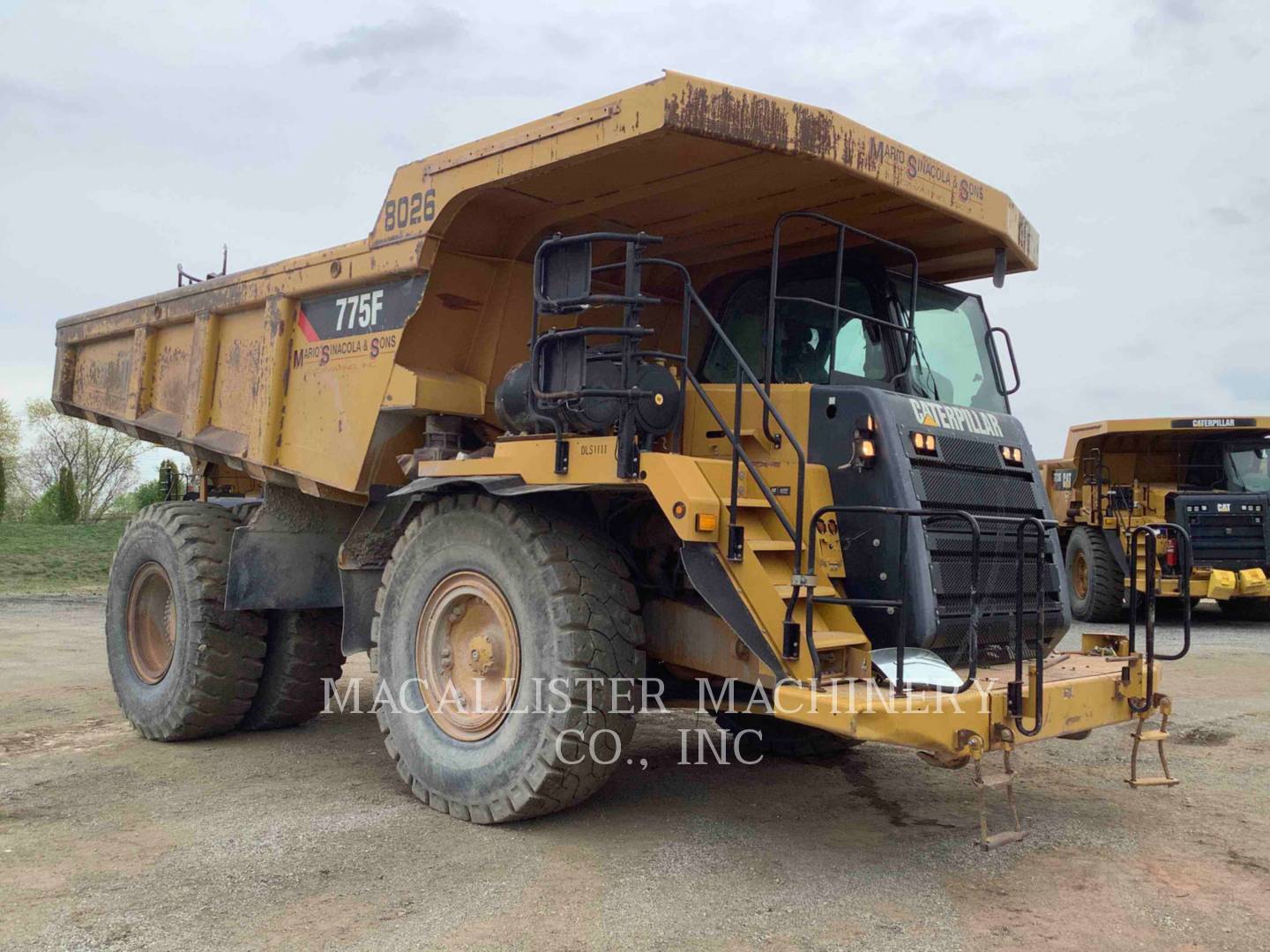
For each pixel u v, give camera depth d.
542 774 4.43
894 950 3.37
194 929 3.50
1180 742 6.57
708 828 4.67
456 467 5.04
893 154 4.86
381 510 5.66
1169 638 12.41
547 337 4.52
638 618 4.65
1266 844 4.52
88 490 43.91
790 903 3.77
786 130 4.38
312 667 6.77
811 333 5.50
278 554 6.39
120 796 5.17
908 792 5.36
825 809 5.00
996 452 5.16
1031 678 4.26
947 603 4.60
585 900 3.77
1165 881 4.04
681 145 4.43
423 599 5.07
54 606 15.90
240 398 6.62
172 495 8.12
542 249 4.56
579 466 4.50
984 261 6.09
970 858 4.30
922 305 5.90
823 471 4.75
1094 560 14.74
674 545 4.89
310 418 6.10
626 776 5.64
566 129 4.56
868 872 4.12
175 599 6.46
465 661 4.96
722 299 6.02
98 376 8.14
